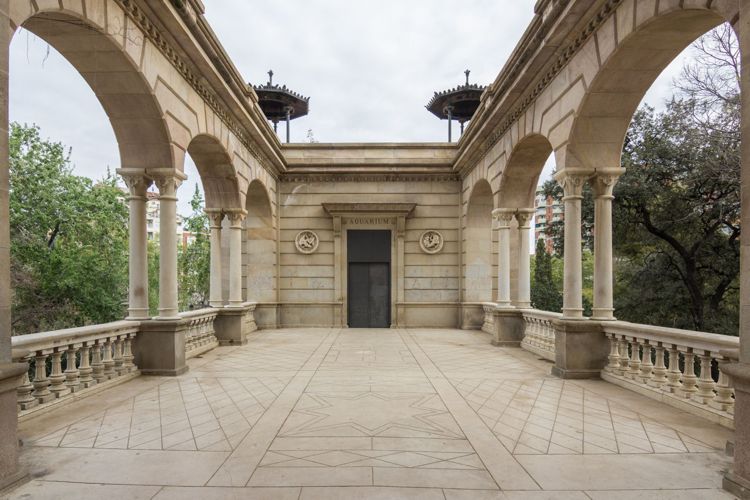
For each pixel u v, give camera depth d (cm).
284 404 590
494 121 1074
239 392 653
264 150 1334
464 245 1563
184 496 338
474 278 1532
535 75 828
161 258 767
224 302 1507
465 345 1157
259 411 558
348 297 1612
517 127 988
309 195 1611
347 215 1595
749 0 341
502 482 364
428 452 425
